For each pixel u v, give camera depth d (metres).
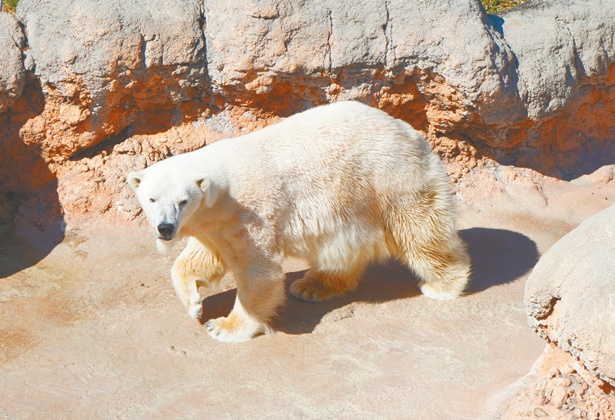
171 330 7.56
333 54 9.59
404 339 7.45
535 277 5.58
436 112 10.31
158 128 9.96
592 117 11.28
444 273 8.19
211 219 7.23
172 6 9.39
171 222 6.67
